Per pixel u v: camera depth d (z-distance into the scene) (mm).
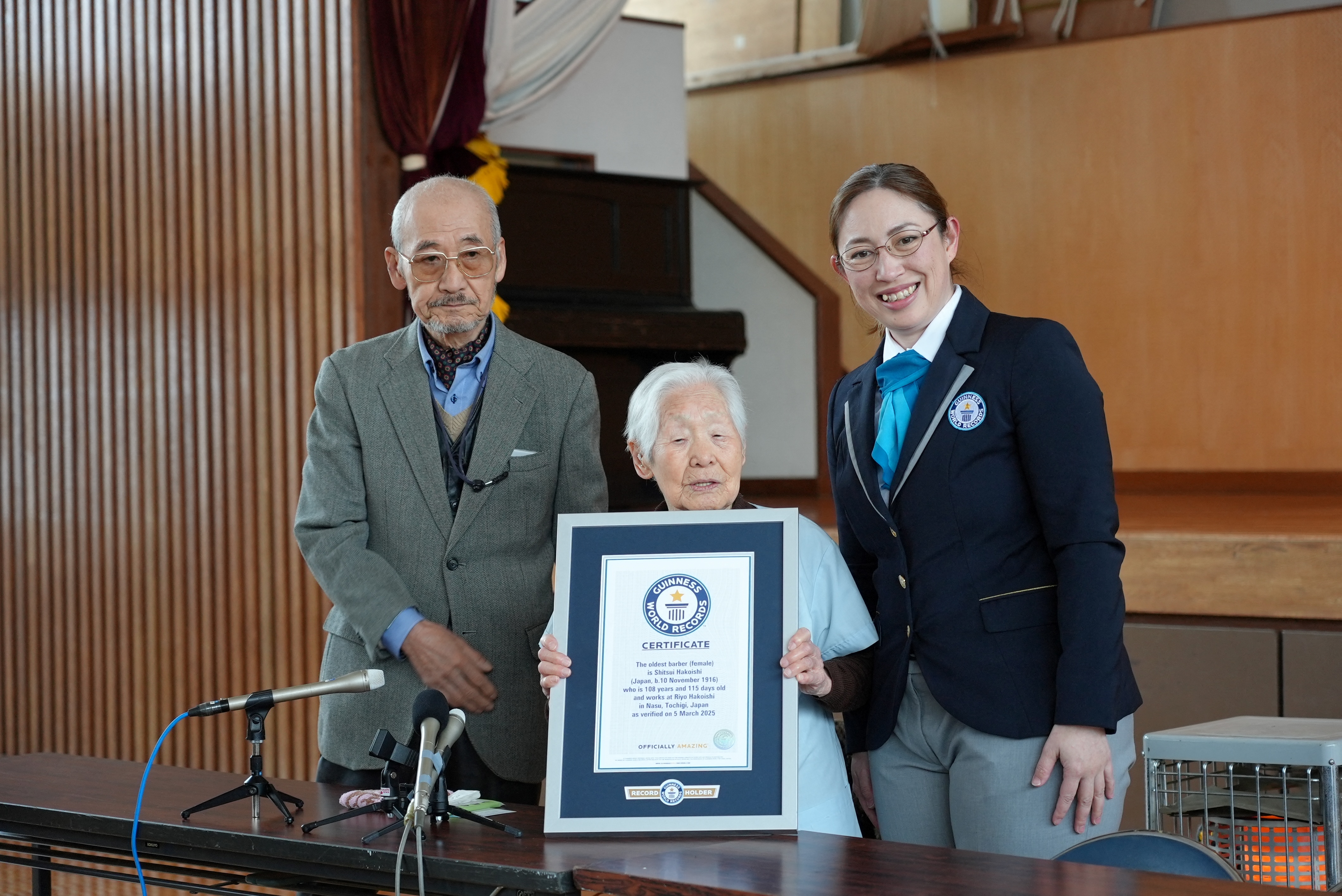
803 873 1854
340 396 2768
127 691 5676
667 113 7055
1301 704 4199
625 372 6363
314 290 5055
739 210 8812
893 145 9344
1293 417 8156
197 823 2275
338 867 2133
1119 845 2088
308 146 5039
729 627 2199
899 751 2547
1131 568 4547
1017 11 8797
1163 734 2549
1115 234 8648
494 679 2717
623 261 6355
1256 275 8234
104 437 5723
